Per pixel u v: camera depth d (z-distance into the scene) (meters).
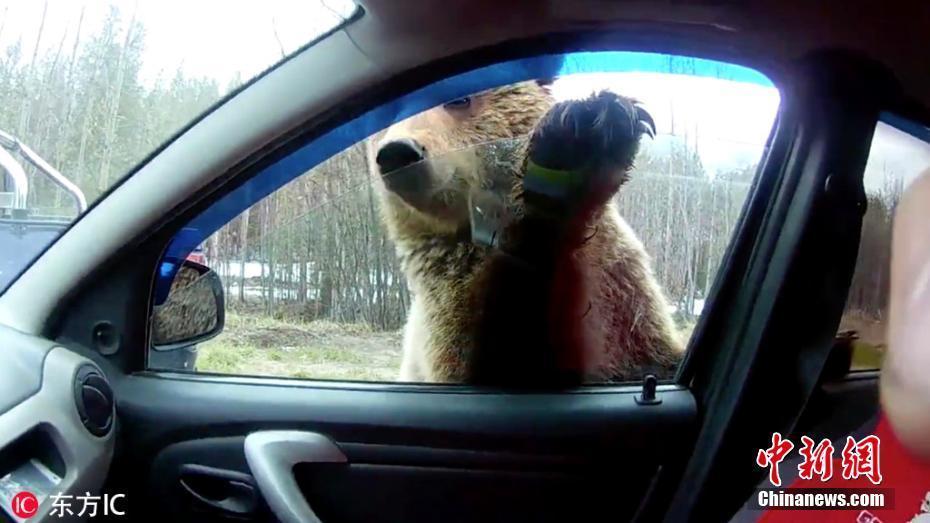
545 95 1.07
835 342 1.04
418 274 1.11
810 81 1.01
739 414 1.09
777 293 1.08
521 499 1.09
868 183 1.04
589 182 1.10
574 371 1.13
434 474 1.09
